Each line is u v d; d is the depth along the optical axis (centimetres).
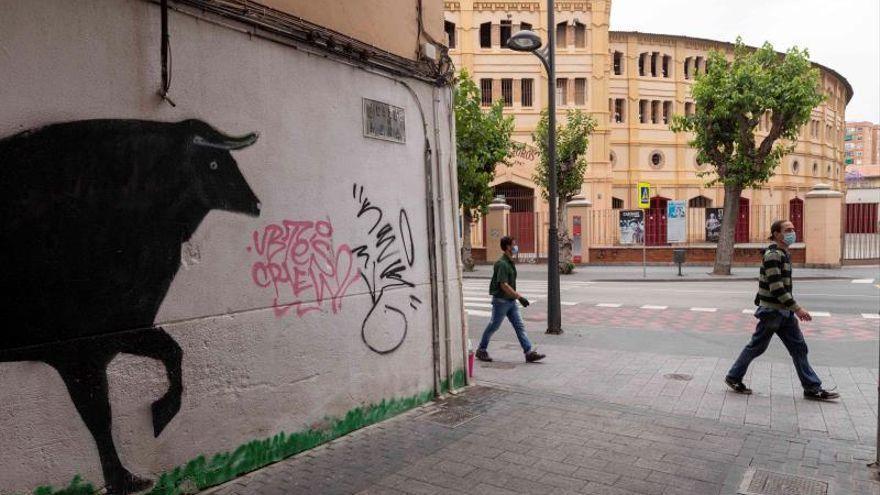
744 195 4769
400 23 633
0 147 329
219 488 439
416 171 649
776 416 623
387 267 605
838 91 5972
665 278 2189
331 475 466
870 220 2670
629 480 460
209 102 436
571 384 754
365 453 511
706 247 2758
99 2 373
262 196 473
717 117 2191
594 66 3900
